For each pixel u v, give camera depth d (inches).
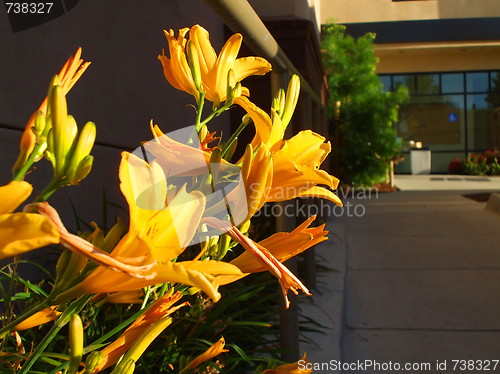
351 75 478.0
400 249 205.5
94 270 16.8
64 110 15.4
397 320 125.6
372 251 203.3
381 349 108.6
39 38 83.7
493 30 621.6
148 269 13.7
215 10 41.5
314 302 123.6
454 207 329.7
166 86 145.8
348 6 623.2
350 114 471.5
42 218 11.4
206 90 27.4
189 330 70.8
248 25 47.3
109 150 110.9
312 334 103.4
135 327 20.9
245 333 87.7
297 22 186.5
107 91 108.3
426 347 108.9
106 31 108.3
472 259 185.6
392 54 729.6
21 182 11.9
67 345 51.7
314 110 151.0
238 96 26.5
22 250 11.2
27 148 16.0
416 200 380.2
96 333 56.8
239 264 20.8
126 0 118.9
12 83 76.2
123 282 16.2
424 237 229.6
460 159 761.6
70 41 93.4
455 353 105.4
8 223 11.3
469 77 743.7
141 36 127.6
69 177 15.5
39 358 31.5
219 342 27.3
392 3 619.8
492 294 143.6
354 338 115.3
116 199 114.3
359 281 161.2
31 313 16.7
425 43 632.4
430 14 623.2
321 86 283.9
